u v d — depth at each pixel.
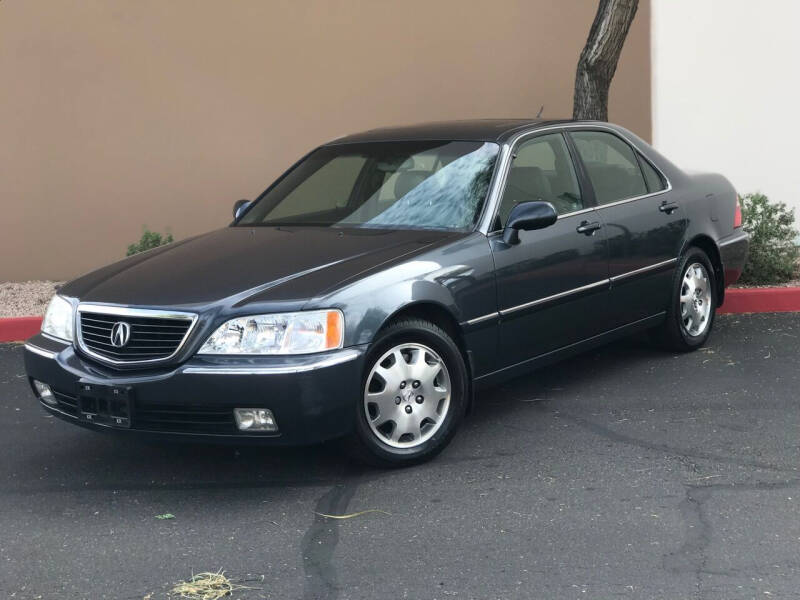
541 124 6.30
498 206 5.68
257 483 5.09
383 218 5.83
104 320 5.07
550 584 3.90
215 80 10.22
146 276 5.31
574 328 6.07
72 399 5.16
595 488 4.84
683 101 10.67
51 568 4.23
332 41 10.32
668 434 5.54
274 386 4.64
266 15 10.21
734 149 10.71
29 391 6.95
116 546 4.42
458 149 6.05
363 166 6.28
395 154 6.25
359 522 4.56
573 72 10.59
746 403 6.02
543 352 5.91
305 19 10.26
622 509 4.58
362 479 5.07
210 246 5.74
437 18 10.42
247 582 4.04
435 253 5.27
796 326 7.82
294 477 5.15
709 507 4.55
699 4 10.55
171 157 10.24
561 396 6.33
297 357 4.70
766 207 8.91
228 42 10.19
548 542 4.27
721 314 8.36
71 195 10.16
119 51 10.06
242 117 10.30
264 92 10.30
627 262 6.40
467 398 5.42
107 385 4.86
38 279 10.20
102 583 4.08
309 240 5.58
